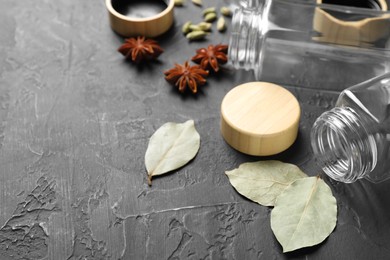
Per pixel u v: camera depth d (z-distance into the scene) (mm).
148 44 501
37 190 441
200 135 465
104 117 476
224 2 543
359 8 460
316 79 490
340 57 483
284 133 443
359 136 419
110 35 524
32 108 481
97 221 426
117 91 490
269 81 494
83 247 417
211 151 456
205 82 490
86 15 540
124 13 527
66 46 519
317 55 485
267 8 478
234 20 476
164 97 486
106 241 419
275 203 422
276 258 411
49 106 482
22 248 417
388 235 420
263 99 458
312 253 412
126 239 419
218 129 468
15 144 462
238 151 456
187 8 541
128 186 441
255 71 497
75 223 426
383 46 472
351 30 468
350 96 433
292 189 426
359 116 425
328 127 449
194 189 439
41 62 509
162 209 431
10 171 449
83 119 475
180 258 413
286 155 454
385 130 420
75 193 439
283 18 473
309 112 477
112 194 438
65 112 479
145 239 419
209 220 426
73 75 500
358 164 420
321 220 417
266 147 447
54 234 422
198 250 415
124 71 501
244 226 424
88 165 452
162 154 449
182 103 483
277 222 415
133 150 459
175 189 439
